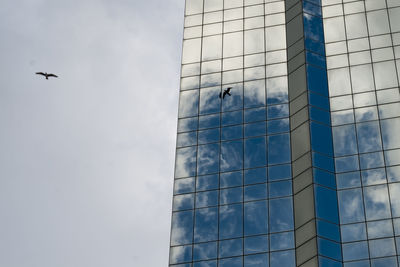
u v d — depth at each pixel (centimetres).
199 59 13950
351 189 11738
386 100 12612
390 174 11825
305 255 11112
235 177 12350
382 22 13475
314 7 13812
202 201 12262
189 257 11738
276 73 13300
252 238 11612
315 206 11419
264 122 12800
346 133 12331
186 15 14600
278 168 12181
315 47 13275
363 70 12988
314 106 12525
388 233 11238
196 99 13500
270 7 14200
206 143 12888
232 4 14475
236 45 13900
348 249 11156
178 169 12731
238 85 13412
